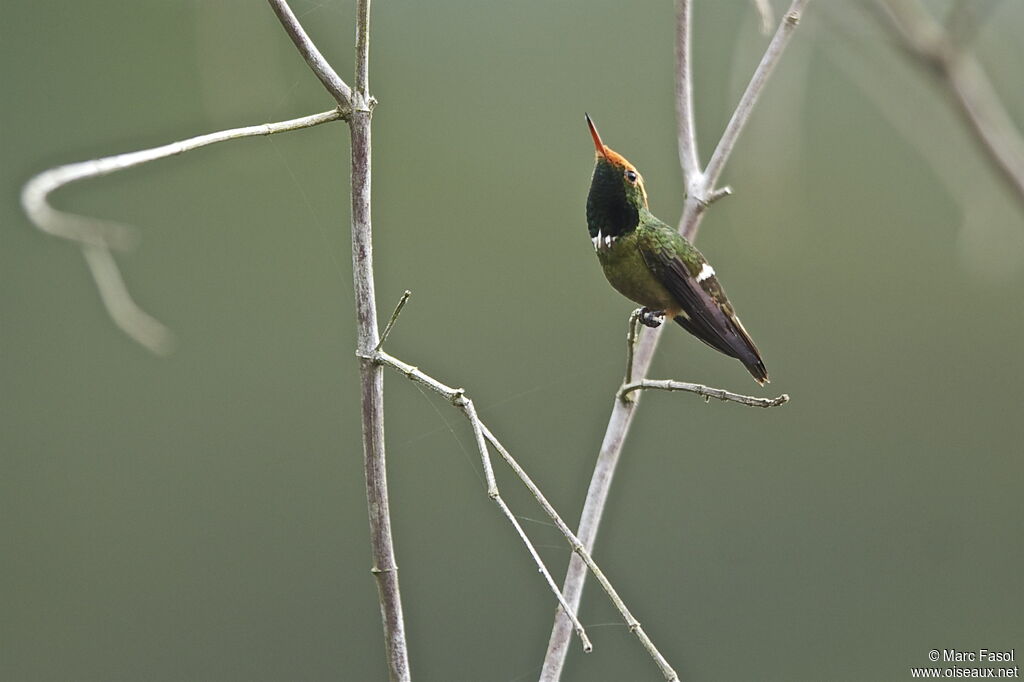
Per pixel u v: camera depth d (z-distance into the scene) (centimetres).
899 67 654
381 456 517
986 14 577
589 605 1031
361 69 497
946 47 578
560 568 1060
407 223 1333
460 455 1175
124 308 1219
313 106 946
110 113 1252
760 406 543
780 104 682
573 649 1023
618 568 1139
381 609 521
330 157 1283
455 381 1302
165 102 1273
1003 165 572
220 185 1252
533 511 1120
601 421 1241
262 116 728
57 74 1272
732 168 805
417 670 1088
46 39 1280
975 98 577
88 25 1261
